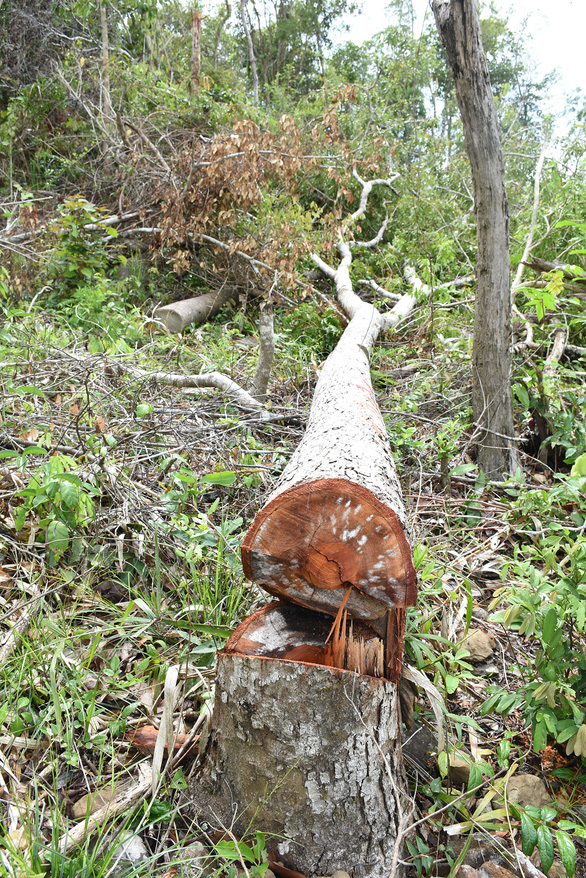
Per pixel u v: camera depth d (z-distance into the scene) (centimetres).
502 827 158
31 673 175
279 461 324
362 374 338
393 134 982
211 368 446
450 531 298
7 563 223
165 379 411
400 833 140
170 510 248
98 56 982
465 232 744
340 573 152
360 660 151
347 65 1706
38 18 973
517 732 190
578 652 187
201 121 761
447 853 152
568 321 455
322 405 277
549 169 575
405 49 1084
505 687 209
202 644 195
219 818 150
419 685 174
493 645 231
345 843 145
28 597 209
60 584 214
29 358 374
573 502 299
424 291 595
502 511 317
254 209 685
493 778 164
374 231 880
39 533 230
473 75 309
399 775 159
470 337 474
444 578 253
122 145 727
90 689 182
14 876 121
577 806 170
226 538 237
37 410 315
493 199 329
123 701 184
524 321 421
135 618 200
